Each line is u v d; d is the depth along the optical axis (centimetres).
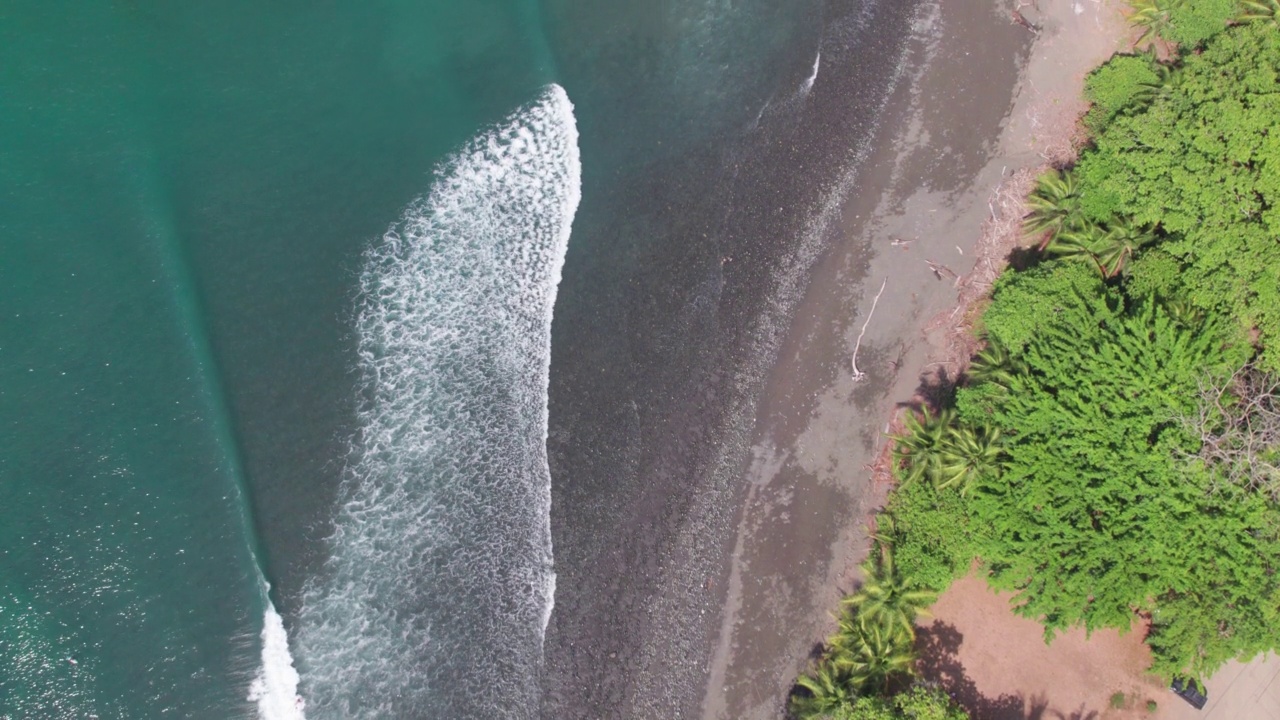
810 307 3925
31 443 3675
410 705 3641
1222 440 2995
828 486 3747
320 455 3812
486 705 3656
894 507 3550
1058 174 3872
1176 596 3072
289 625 3659
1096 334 3294
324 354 3900
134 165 3931
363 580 3728
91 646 3553
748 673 3628
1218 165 3303
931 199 3988
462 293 4006
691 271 3991
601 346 3947
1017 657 3531
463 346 3953
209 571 3669
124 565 3628
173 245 3894
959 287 3875
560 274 4034
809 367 3866
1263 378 3158
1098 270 3531
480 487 3825
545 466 3844
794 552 3700
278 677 3609
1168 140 3412
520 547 3775
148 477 3712
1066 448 3156
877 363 3841
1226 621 2997
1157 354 3145
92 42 4022
